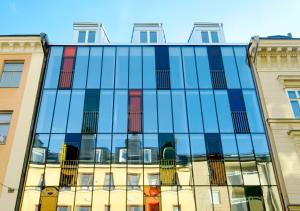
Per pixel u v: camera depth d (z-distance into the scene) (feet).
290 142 54.85
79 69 63.77
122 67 64.54
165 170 52.26
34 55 65.10
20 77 62.64
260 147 54.85
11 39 65.77
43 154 53.21
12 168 51.16
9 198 48.24
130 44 67.72
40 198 49.11
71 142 54.65
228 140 55.57
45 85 61.31
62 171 51.70
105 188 50.39
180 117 58.29
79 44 67.15
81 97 60.13
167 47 67.87
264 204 49.14
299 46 65.72
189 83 62.80
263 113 58.75
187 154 53.93
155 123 57.47
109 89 61.46
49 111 57.98
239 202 49.37
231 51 67.46
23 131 55.11
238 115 58.70
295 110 59.93
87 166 52.37
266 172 52.24
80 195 49.57
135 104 59.72
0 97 59.31
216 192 50.26
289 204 47.91
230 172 52.26
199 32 77.36
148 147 54.60
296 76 62.59
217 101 60.44
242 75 64.18
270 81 62.75
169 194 50.03
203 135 56.08
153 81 62.95
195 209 48.67
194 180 51.37
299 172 51.47
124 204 49.03
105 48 67.10
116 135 55.77
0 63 64.03
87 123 56.95
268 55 65.87
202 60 66.13
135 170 52.19
